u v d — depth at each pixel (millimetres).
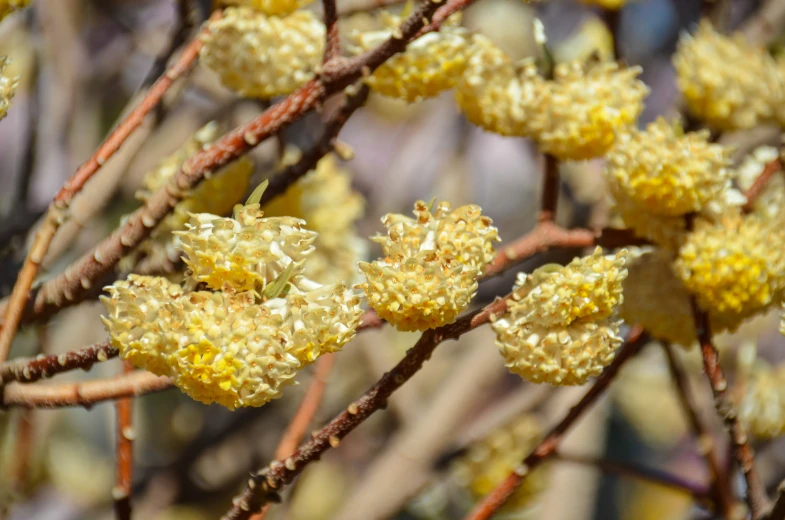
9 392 1002
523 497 1462
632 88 1027
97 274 1030
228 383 912
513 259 1057
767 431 1194
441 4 971
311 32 1027
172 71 1028
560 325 944
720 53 1070
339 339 923
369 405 965
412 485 1481
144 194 1076
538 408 1613
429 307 925
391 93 1019
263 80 1024
